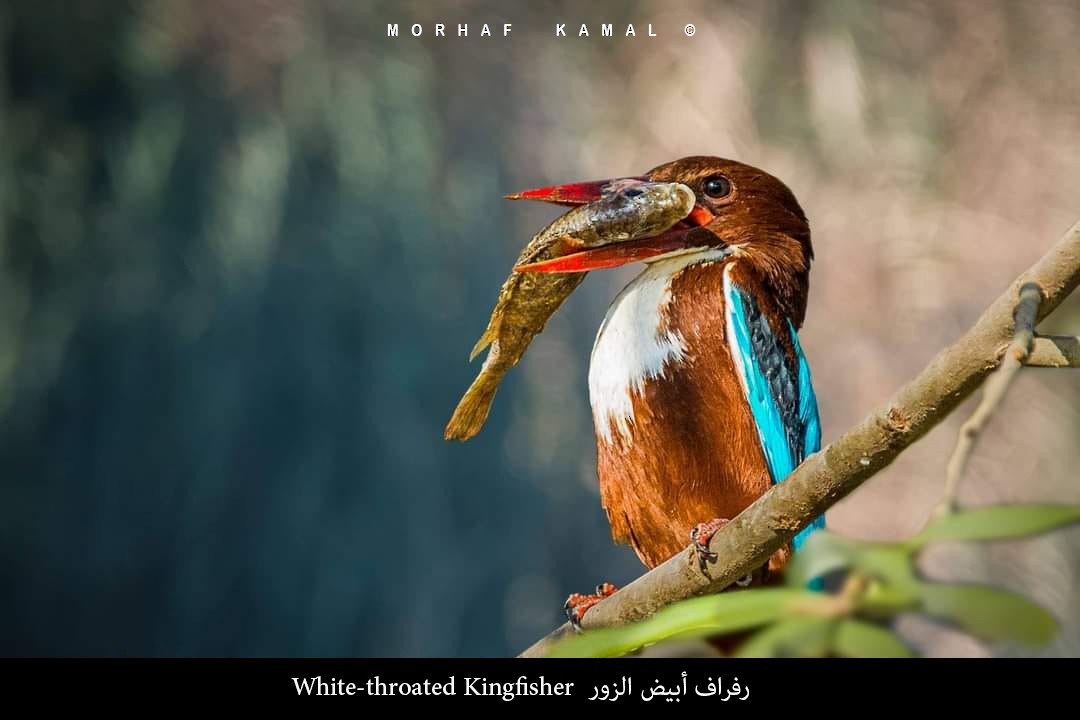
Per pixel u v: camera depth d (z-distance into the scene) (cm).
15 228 1509
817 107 1636
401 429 1570
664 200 485
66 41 1519
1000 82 1614
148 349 1535
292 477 1541
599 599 405
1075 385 1389
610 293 1769
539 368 1695
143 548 1535
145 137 1535
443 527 1577
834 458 308
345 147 1577
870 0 1659
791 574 175
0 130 1507
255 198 1538
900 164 1598
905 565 167
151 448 1533
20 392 1519
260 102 1562
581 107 1725
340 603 1535
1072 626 1203
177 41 1553
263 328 1543
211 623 1522
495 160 1673
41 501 1519
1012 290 267
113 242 1533
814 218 1598
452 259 1617
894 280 1551
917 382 283
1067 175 1570
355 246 1563
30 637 1512
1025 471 1374
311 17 1597
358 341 1563
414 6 1666
